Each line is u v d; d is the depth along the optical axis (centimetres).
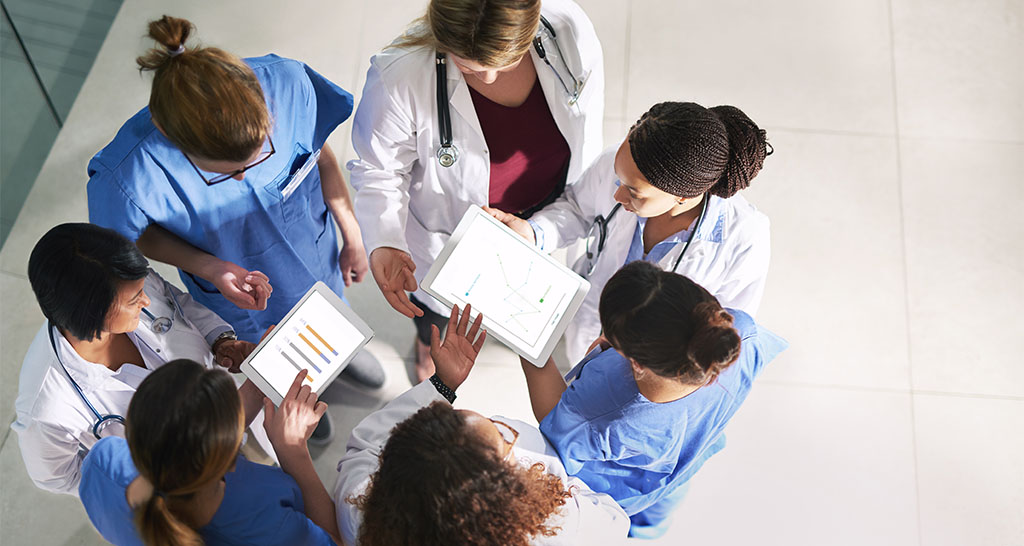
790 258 262
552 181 188
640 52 290
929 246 264
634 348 122
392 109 160
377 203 178
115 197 148
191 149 133
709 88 286
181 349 158
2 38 235
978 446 239
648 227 162
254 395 164
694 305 120
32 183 265
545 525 124
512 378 244
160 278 159
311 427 153
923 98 286
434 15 130
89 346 138
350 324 160
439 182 179
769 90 286
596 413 140
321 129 176
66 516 222
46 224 262
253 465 139
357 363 237
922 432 241
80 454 151
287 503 139
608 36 293
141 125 147
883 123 282
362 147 174
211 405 113
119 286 126
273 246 178
